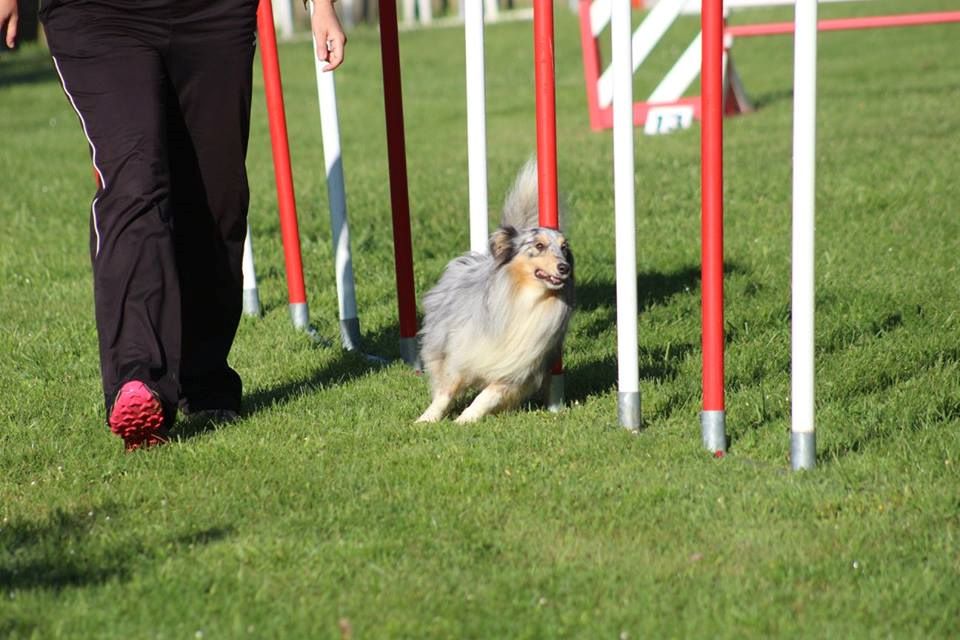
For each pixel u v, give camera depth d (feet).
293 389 34.60
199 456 27.78
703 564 21.74
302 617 19.60
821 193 58.75
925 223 52.60
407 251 36.81
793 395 26.81
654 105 88.17
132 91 27.63
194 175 29.81
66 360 37.50
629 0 28.25
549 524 23.63
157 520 23.91
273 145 40.52
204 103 29.09
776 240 51.01
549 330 31.04
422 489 25.54
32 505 25.04
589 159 74.59
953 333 37.35
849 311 40.70
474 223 35.50
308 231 56.59
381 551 22.24
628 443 28.89
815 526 23.52
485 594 20.45
